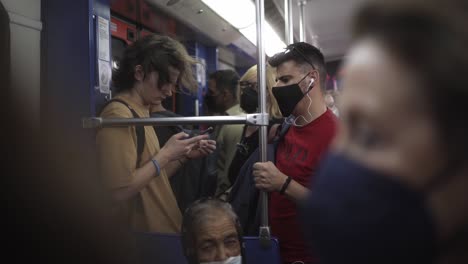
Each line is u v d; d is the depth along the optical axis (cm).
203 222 112
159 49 147
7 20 145
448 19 32
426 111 33
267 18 317
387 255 33
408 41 34
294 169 144
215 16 376
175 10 330
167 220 153
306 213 39
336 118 149
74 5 160
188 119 129
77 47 160
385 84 34
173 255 135
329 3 420
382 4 36
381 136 35
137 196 148
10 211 38
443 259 34
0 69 37
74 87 160
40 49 164
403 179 33
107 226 48
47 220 41
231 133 216
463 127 32
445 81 32
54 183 41
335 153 39
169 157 143
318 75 148
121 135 134
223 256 111
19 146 38
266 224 129
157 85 150
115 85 158
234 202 161
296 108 149
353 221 34
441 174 33
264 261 128
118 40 310
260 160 132
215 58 515
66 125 159
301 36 316
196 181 191
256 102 207
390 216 33
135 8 305
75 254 43
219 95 275
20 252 39
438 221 33
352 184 35
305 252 141
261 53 129
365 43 37
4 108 36
